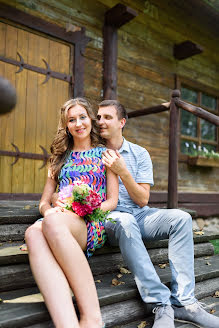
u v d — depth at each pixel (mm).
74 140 2145
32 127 3947
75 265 1517
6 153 3711
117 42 4828
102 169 2051
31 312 1529
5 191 3723
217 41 6328
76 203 1737
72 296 1686
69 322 1363
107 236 1977
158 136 5445
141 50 5215
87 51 4488
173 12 5379
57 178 2129
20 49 3854
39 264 1504
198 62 6203
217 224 5797
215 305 2162
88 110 2113
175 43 5766
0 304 1607
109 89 4590
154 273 1811
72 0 4348
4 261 1803
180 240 1956
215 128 6688
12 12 3734
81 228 1757
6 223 2232
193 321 1853
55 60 4164
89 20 4531
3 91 985
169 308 1777
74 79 4305
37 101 3986
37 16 4008
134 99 5082
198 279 2289
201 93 6453
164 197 4957
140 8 5078
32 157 3928
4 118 3711
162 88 5531
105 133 2244
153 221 2047
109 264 2180
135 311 1868
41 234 1616
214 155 5801
